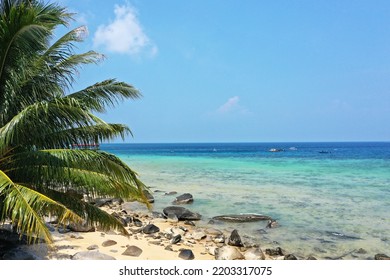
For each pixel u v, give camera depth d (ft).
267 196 65.57
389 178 91.30
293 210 53.72
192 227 44.11
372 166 127.95
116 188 24.58
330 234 41.27
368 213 51.65
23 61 23.22
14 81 23.26
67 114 21.59
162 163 156.15
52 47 27.53
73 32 27.76
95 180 23.40
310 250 35.65
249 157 200.85
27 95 25.26
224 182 85.20
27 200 19.35
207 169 122.31
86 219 26.11
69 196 25.12
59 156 21.72
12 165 23.59
